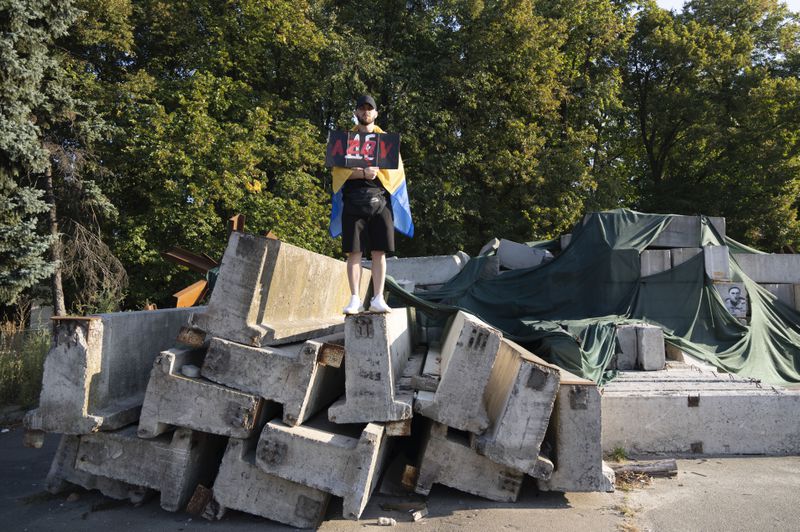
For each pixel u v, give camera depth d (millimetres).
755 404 7035
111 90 20422
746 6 32344
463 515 4914
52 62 15430
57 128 17641
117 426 5012
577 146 25781
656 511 5062
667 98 31672
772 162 29156
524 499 5305
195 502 4898
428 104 24062
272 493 4754
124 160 20094
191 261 12688
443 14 26391
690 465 6543
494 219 25531
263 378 4809
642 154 36812
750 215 30281
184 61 23359
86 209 18016
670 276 11289
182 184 20109
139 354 5762
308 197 22078
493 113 25328
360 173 5281
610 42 28109
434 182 23719
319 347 4887
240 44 24094
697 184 32938
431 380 5422
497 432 4957
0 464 6777
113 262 18312
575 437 5246
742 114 29984
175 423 4840
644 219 12477
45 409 4887
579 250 12414
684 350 10039
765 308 11945
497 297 12602
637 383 7828
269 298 5133
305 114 25562
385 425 4859
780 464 6574
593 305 11695
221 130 21031
